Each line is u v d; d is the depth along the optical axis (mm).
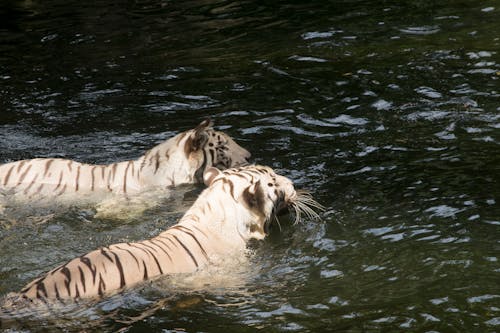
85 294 10070
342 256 11969
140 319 10047
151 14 28703
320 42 23797
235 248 12117
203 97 20047
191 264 11359
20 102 20297
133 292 10422
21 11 29891
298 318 10195
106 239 12883
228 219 12258
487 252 11719
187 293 10789
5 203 14422
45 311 9773
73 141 17594
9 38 26406
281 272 11508
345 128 17438
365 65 21453
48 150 17078
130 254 10773
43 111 19625
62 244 12719
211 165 15305
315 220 13258
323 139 16891
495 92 18781
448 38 23047
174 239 11555
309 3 28531
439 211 13203
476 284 10836
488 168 14773
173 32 26203
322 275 11398
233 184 12578
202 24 26953
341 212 13477
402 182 14477
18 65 23484
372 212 13391
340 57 22297
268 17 27188
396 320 10055
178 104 19672
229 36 25312
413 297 10609
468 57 21297
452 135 16516
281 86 20422
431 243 12141
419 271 11320
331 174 15078
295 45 23719
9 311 9727
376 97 19094
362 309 10375
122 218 13797
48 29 27266
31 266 11859
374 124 17500
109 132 18062
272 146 16641
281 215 13398
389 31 24250
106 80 21797
